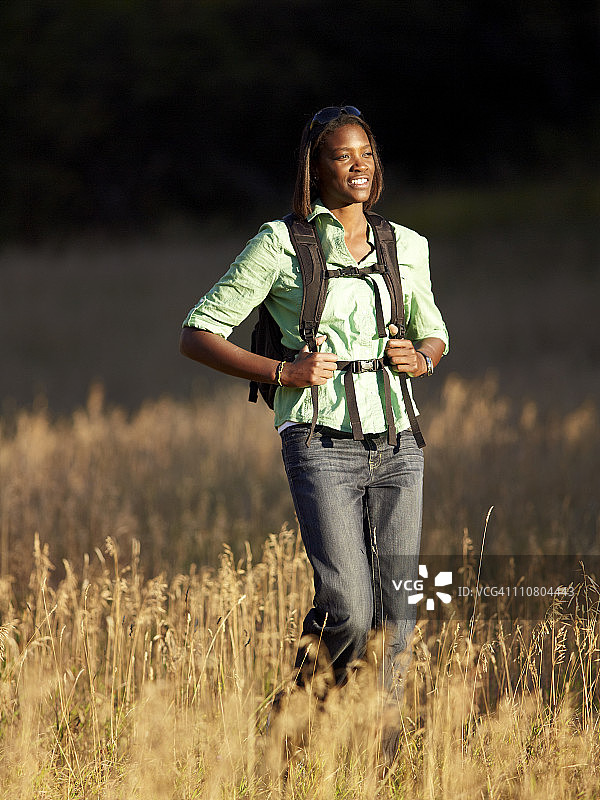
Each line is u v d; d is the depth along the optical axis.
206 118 135.50
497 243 92.69
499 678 13.58
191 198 135.25
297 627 14.32
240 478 26.19
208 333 12.26
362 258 12.27
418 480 12.14
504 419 31.94
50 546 19.39
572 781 10.88
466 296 75.19
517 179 129.75
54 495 23.03
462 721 11.56
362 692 11.77
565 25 138.12
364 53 139.00
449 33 137.38
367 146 12.26
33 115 132.38
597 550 17.38
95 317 77.19
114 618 14.27
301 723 11.59
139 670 13.70
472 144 141.62
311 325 11.82
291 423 12.00
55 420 41.91
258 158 140.50
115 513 21.80
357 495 11.89
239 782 11.26
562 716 11.43
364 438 11.84
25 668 13.06
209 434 31.67
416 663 12.30
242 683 12.37
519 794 10.63
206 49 134.00
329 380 11.86
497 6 137.62
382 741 11.72
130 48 132.88
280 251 12.05
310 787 10.76
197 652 13.29
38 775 11.12
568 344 60.12
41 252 112.12
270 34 137.88
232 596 13.20
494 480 23.34
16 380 56.97
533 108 142.75
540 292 74.81
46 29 133.25
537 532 19.23
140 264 98.62
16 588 17.47
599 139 136.50
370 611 11.51
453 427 29.83
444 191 126.19
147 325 74.50
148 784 10.70
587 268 81.56
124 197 133.25
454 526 19.83
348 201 12.22
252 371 11.84
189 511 22.38
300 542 16.20
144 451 29.47
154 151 135.25
